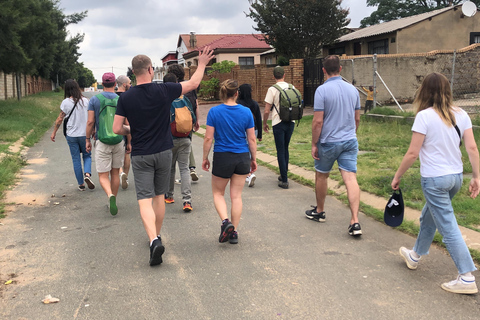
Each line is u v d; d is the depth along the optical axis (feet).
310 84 59.88
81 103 21.79
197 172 26.76
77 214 18.26
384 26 77.66
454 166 10.98
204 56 13.60
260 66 72.69
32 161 30.58
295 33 69.21
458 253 10.82
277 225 16.69
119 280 11.96
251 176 22.40
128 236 15.51
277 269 12.63
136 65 12.76
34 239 15.24
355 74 55.26
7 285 11.65
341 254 13.70
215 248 14.38
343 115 15.24
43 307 10.46
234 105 14.52
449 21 69.26
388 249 14.06
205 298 10.90
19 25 51.29
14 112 58.44
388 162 24.77
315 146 15.94
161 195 13.94
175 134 17.94
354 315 10.02
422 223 12.01
